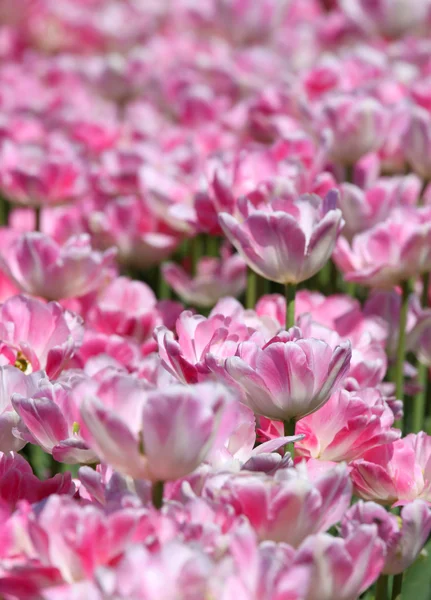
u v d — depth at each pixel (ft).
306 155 7.67
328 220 6.07
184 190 7.71
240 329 5.92
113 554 5.07
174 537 5.03
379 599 5.67
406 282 6.93
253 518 5.26
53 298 6.88
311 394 5.63
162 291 8.77
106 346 6.53
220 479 5.34
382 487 5.83
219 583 4.94
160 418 5.11
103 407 5.13
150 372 6.14
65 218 7.91
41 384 5.86
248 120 9.29
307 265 6.16
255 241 6.13
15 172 7.92
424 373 7.41
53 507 5.10
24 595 5.11
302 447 5.87
